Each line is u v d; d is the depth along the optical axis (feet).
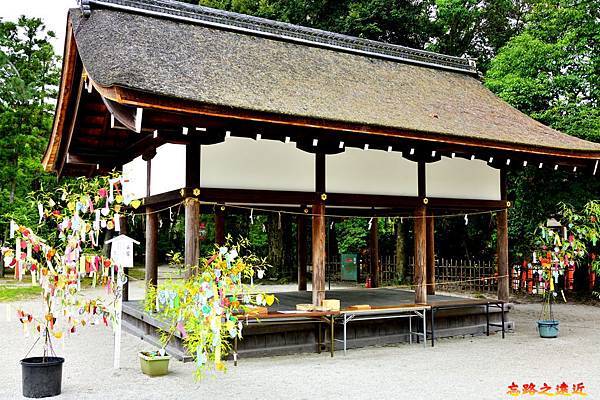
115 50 23.79
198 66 25.63
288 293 39.50
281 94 25.62
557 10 50.01
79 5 28.48
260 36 34.14
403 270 61.31
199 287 18.63
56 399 18.29
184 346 23.08
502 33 73.72
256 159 26.40
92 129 32.19
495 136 30.17
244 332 24.98
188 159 24.71
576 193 45.37
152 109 20.36
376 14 63.72
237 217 71.82
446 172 32.63
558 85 47.98
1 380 21.30
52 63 80.07
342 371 22.47
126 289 36.55
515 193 50.96
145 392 19.11
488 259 60.13
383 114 27.78
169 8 31.17
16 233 18.74
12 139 68.39
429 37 70.74
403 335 29.76
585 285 51.21
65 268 18.86
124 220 36.91
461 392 19.12
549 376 21.61
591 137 44.60
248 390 19.34
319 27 64.54
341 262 67.97
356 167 29.35
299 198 27.35
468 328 32.17
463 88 40.27
